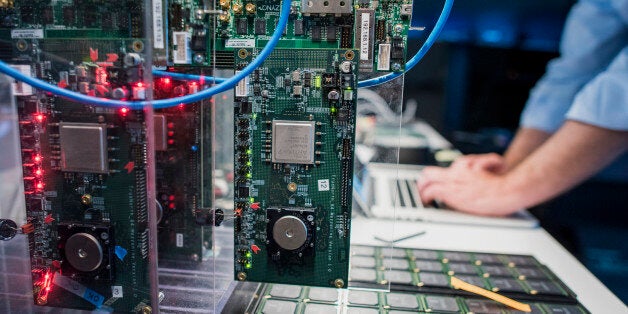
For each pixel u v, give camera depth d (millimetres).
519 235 560
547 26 738
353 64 391
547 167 634
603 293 446
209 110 444
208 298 406
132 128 371
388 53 406
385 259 463
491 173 723
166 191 454
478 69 893
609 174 622
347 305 409
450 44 909
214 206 447
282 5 393
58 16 382
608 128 598
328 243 402
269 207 402
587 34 622
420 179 723
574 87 651
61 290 390
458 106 931
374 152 546
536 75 783
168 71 425
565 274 475
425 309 410
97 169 376
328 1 396
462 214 617
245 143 404
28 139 385
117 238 381
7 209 418
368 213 537
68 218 387
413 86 997
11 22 383
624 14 583
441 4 478
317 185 400
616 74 587
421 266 475
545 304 426
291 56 396
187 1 405
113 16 379
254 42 411
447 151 890
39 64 378
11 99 417
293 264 406
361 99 481
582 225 647
